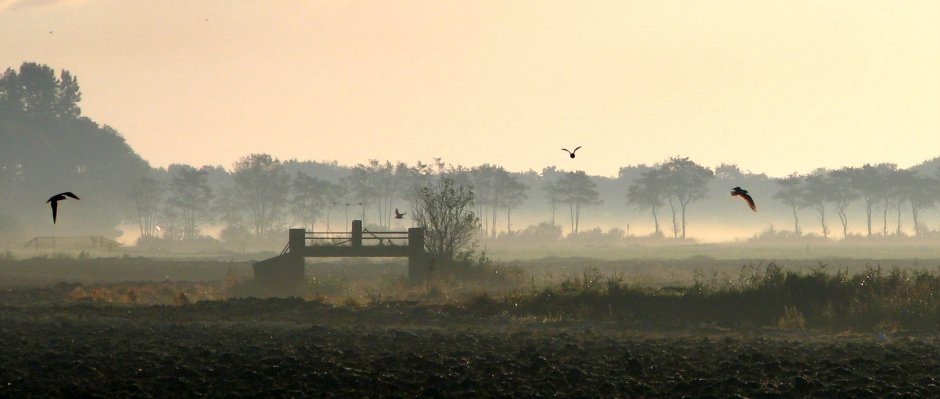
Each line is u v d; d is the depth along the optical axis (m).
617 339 33.91
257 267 61.50
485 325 39.00
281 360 29.50
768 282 44.12
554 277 67.56
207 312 43.78
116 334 35.53
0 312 43.78
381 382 26.66
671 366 28.67
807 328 37.81
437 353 30.72
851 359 29.34
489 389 25.86
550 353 30.81
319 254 62.78
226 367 28.56
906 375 26.92
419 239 63.72
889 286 42.31
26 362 29.50
